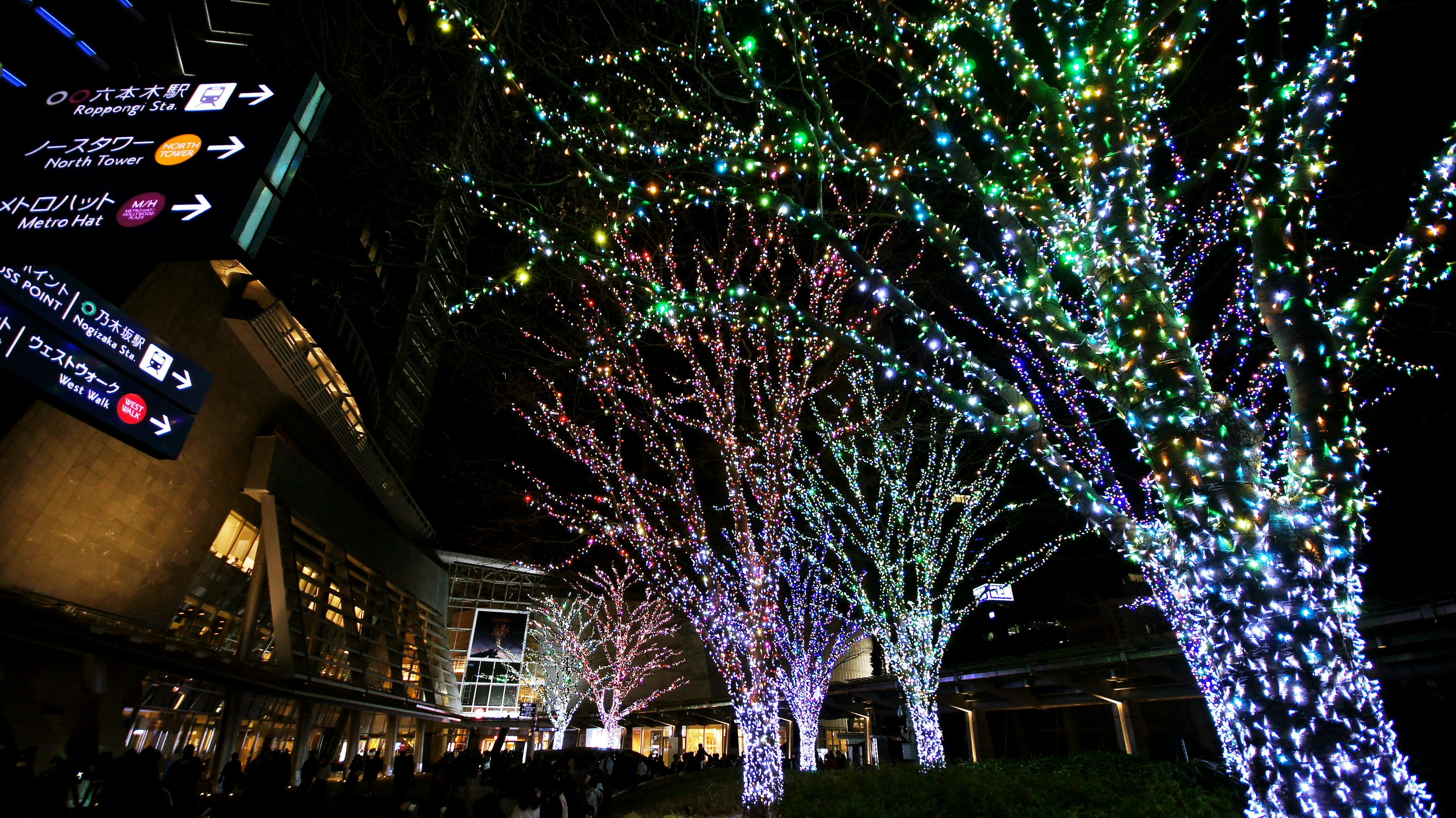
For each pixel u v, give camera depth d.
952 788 8.99
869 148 5.29
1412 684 11.80
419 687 47.81
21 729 18.25
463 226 8.24
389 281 31.00
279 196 5.74
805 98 6.18
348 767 37.84
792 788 11.12
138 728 22.78
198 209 5.38
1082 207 4.82
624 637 54.75
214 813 13.49
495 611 64.50
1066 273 6.44
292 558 31.30
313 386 34.00
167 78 6.08
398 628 45.78
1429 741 11.46
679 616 54.72
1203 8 4.50
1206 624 4.03
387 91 6.94
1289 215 4.00
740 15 6.43
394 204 8.13
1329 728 3.43
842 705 26.17
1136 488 11.68
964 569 15.12
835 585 15.48
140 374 10.57
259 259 22.17
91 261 5.32
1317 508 3.73
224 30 11.06
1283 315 3.99
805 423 13.73
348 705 35.34
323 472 38.69
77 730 19.97
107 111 5.89
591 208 7.07
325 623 34.72
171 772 12.72
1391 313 7.57
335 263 12.90
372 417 48.84
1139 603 14.77
